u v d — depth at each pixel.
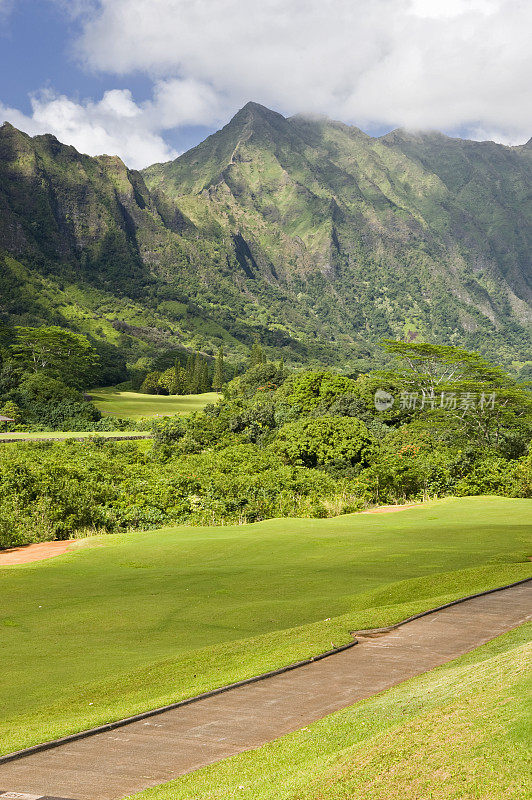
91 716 10.48
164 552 29.52
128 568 26.66
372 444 73.88
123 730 9.77
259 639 14.70
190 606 19.27
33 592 22.38
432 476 56.28
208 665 13.09
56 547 34.88
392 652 12.96
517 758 6.24
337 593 19.86
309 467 73.56
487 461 59.06
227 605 19.16
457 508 44.56
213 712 10.30
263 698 10.80
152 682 12.30
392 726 8.01
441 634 14.02
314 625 15.45
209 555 28.58
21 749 9.07
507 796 5.68
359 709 9.39
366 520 38.97
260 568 24.98
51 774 8.27
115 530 41.88
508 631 13.73
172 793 7.30
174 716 10.23
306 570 24.12
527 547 27.19
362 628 14.87
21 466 44.25
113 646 15.44
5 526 36.72
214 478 49.25
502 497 51.38
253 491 46.69
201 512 44.03
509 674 9.06
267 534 33.25
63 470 46.78
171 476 50.56
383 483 54.19
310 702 10.44
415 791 6.11
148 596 20.97
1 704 11.76
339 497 50.94
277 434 79.06
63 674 13.39
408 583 19.94
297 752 8.02
